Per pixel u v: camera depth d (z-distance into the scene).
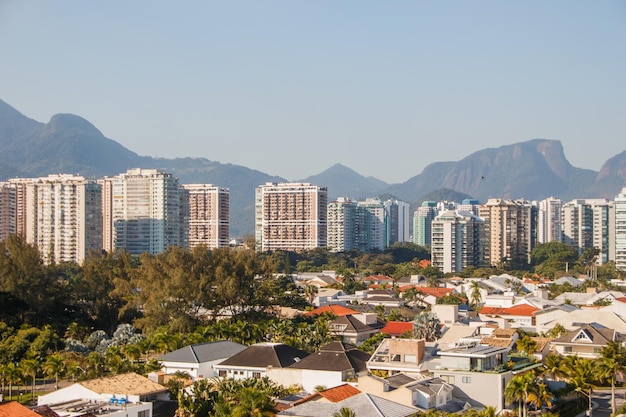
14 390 170.00
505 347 158.62
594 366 154.75
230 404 132.25
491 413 128.50
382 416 121.25
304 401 132.75
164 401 146.00
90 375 177.50
